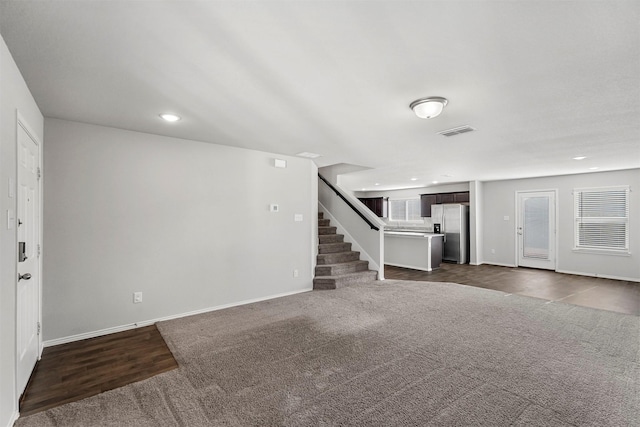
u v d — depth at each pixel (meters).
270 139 3.79
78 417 1.89
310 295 4.71
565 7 1.40
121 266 3.34
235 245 4.19
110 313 3.27
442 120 3.02
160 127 3.29
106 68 1.99
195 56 1.84
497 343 2.93
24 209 2.23
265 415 1.89
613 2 1.36
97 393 2.15
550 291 5.04
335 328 3.34
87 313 3.14
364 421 1.83
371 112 2.81
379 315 3.77
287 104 2.62
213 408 1.96
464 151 4.37
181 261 3.73
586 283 5.65
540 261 7.07
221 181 4.06
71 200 3.06
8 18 1.47
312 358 2.64
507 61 1.90
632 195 5.82
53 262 2.96
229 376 2.35
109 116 2.93
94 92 2.36
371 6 1.40
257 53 1.81
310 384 2.23
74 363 2.60
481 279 6.00
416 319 3.62
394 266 7.64
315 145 4.09
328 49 1.77
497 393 2.11
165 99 2.51
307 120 3.05
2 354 1.66
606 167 5.64
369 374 2.37
